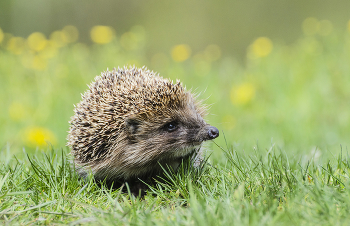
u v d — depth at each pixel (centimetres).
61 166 674
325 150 899
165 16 3083
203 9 3103
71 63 1631
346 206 455
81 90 1473
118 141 682
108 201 564
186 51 1711
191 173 630
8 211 500
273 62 1653
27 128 1163
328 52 1659
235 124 1320
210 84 1517
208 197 525
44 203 511
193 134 685
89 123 688
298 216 440
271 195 495
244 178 588
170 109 693
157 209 530
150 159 693
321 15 2853
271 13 3072
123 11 3028
